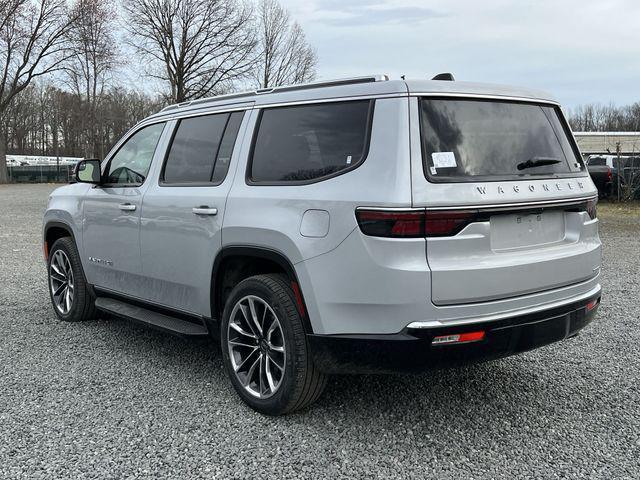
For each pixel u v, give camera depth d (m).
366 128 3.21
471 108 3.32
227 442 3.27
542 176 3.41
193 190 4.11
